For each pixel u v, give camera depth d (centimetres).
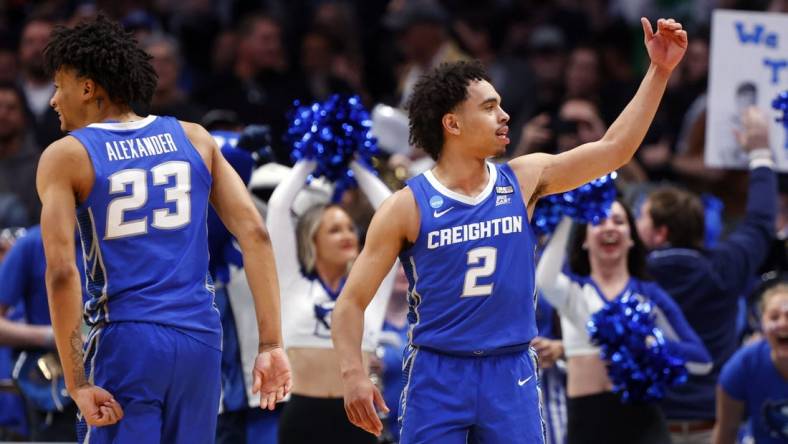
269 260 1087
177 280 1040
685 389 1662
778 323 1552
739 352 1606
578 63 2642
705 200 2011
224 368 1509
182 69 2869
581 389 1500
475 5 3038
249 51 2623
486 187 1099
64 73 1076
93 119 1080
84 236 1043
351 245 1488
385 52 2905
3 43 2623
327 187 1641
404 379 1112
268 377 1066
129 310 1024
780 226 2081
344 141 1477
